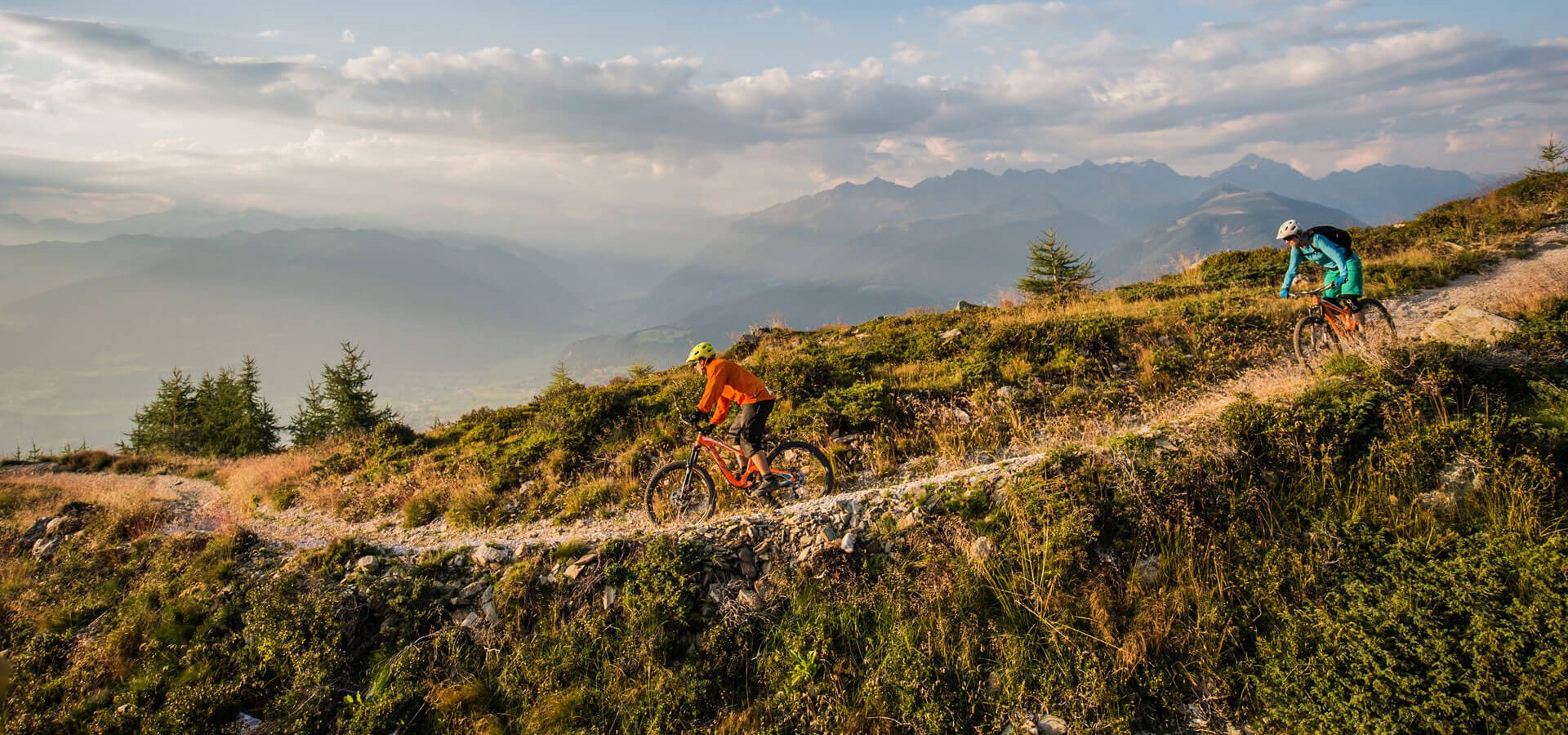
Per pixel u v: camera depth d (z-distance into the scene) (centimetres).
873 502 819
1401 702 523
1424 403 740
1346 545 647
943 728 611
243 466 1933
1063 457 788
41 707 817
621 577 796
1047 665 631
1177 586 664
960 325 1756
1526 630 522
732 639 728
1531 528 595
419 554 947
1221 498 713
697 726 669
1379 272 1532
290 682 786
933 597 702
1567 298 990
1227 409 802
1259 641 603
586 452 1285
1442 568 592
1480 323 957
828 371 1380
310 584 897
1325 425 743
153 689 804
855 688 666
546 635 770
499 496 1204
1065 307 1839
